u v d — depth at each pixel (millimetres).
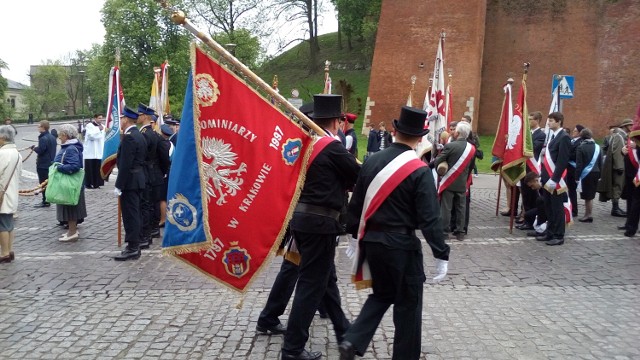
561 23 34938
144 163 8734
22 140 42031
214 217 4820
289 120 4926
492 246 9602
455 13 34625
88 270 8016
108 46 46812
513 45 36156
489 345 5379
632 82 32844
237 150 4828
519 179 10484
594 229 11102
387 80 36031
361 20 50531
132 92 45875
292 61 57938
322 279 4852
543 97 35500
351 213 4715
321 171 4824
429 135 13328
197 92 4719
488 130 36875
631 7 32875
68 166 9406
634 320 6066
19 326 5883
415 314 4516
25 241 9859
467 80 34312
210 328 5812
